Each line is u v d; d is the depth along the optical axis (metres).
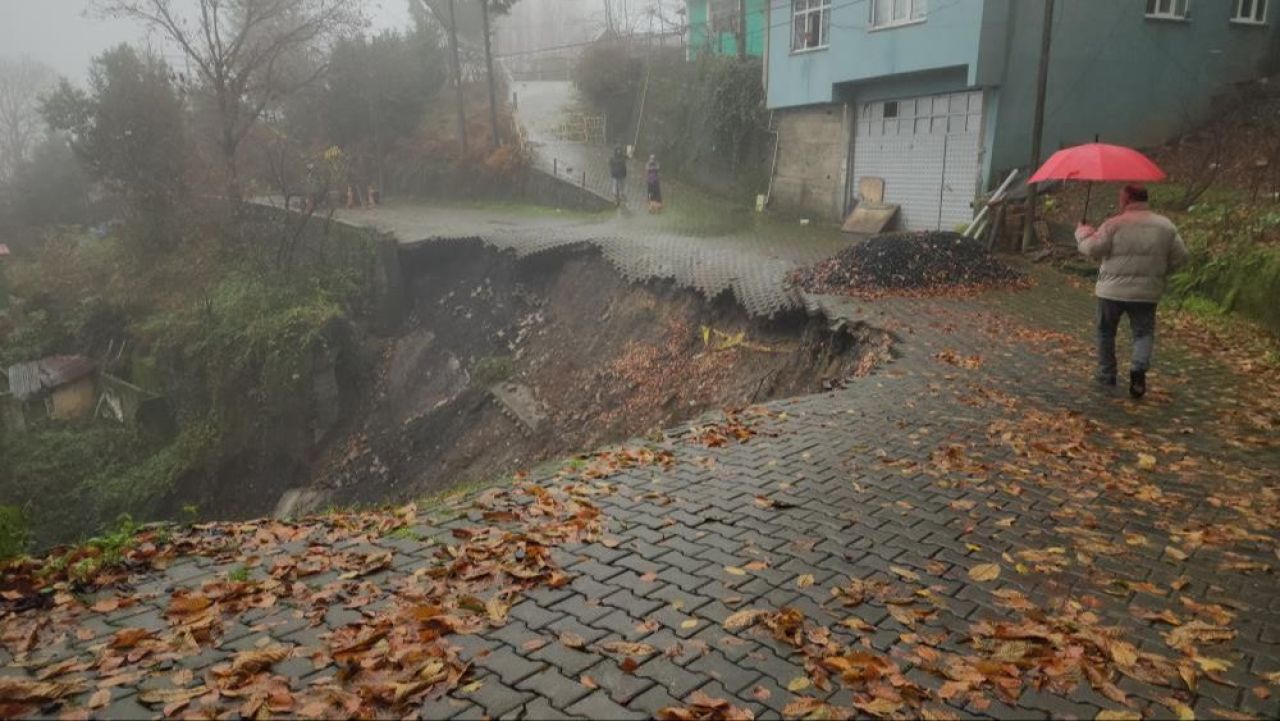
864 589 3.93
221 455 20.83
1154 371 8.59
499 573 4.09
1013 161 17.89
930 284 13.30
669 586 3.97
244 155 33.97
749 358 13.11
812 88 22.25
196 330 22.48
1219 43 19.52
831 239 19.89
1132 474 5.61
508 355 18.97
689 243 19.23
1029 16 17.23
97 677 3.23
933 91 19.03
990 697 3.07
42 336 27.45
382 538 4.71
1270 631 3.60
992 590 3.96
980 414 7.11
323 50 35.03
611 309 17.09
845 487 5.40
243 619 3.71
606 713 2.95
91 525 20.27
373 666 3.23
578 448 14.48
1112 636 3.51
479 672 3.21
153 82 28.23
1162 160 18.22
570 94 42.12
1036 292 13.20
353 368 21.53
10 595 4.00
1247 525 4.75
